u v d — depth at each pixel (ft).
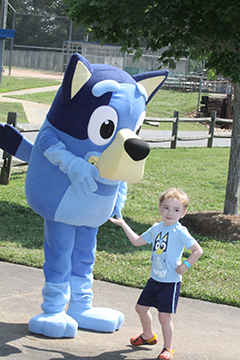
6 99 79.87
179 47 24.79
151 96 12.50
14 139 12.29
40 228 22.13
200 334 13.09
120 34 23.54
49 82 109.70
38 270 17.06
